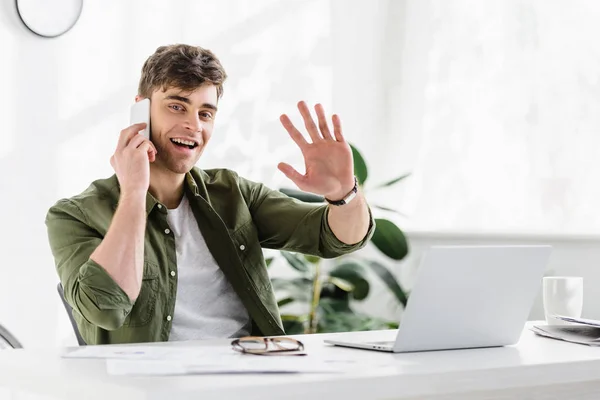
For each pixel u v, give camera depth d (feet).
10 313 10.05
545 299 5.80
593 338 5.00
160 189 6.40
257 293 6.49
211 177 6.97
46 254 10.32
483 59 11.56
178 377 3.35
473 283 4.39
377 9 12.84
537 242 10.19
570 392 4.27
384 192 12.57
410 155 12.44
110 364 3.66
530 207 10.77
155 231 6.21
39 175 10.25
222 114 11.55
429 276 4.22
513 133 11.08
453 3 12.01
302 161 12.12
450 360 4.09
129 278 5.12
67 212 5.96
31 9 10.07
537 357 4.27
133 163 5.46
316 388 3.31
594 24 10.11
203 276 6.35
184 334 6.16
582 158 10.17
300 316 11.13
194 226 6.45
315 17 12.37
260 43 11.89
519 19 11.08
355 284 10.93
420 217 12.17
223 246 6.40
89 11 10.59
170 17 11.18
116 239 5.15
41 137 10.27
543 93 10.72
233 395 3.14
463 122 11.78
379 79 12.84
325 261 11.69
